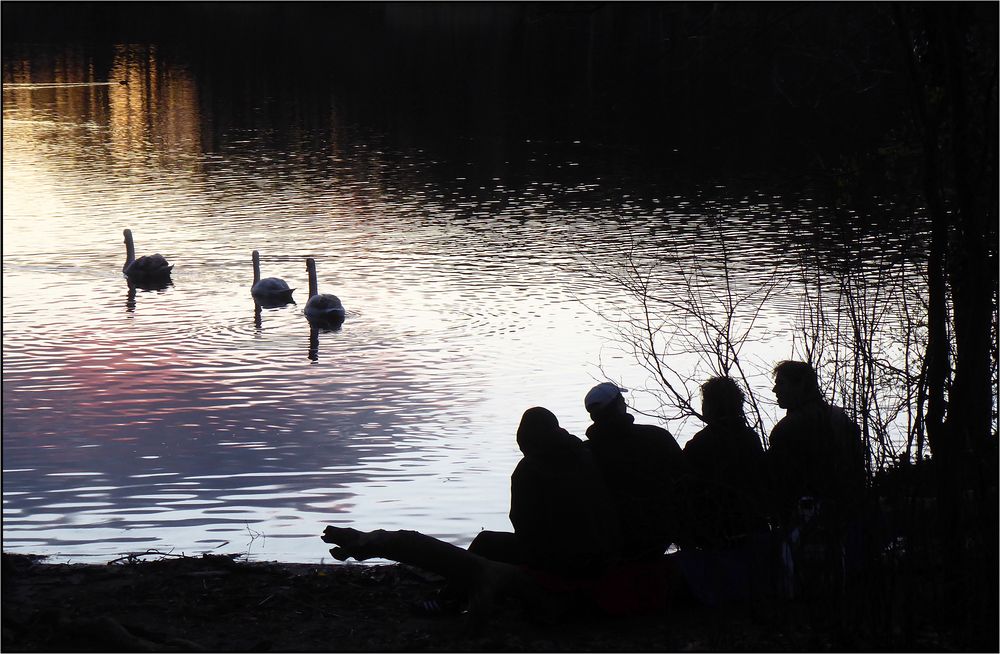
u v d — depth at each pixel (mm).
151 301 33375
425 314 30672
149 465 18922
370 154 64312
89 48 116375
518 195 50719
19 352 27266
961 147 8523
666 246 38125
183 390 23938
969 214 8570
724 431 9438
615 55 9664
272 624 9852
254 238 42844
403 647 9273
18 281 35594
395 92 78312
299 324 30359
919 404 9047
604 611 9906
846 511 8938
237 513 16547
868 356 9086
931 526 9164
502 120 74562
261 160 62156
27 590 10719
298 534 15641
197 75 99562
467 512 16625
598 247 38594
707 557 9867
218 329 29875
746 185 49344
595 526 9703
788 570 9430
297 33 114625
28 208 48125
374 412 22156
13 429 21016
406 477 18250
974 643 8719
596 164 59125
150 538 15469
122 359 26625
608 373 23516
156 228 44688
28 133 70375
